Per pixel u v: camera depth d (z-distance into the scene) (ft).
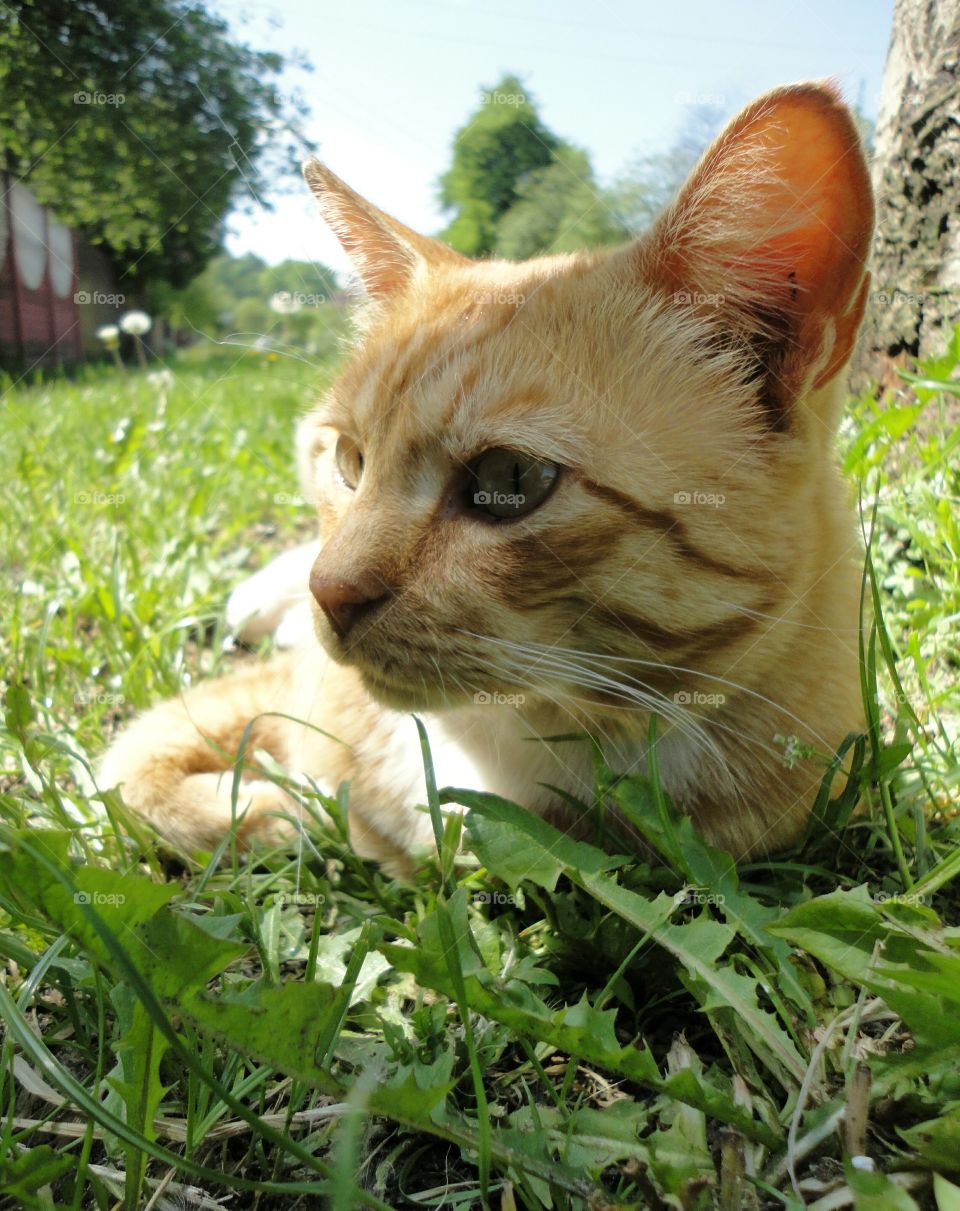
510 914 0.67
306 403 1.33
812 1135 0.47
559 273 0.76
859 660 0.72
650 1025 0.60
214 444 2.10
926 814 0.78
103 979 0.58
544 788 0.75
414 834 0.80
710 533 0.67
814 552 0.72
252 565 1.55
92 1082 0.55
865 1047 0.53
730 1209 0.44
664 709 0.68
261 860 0.74
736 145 0.66
